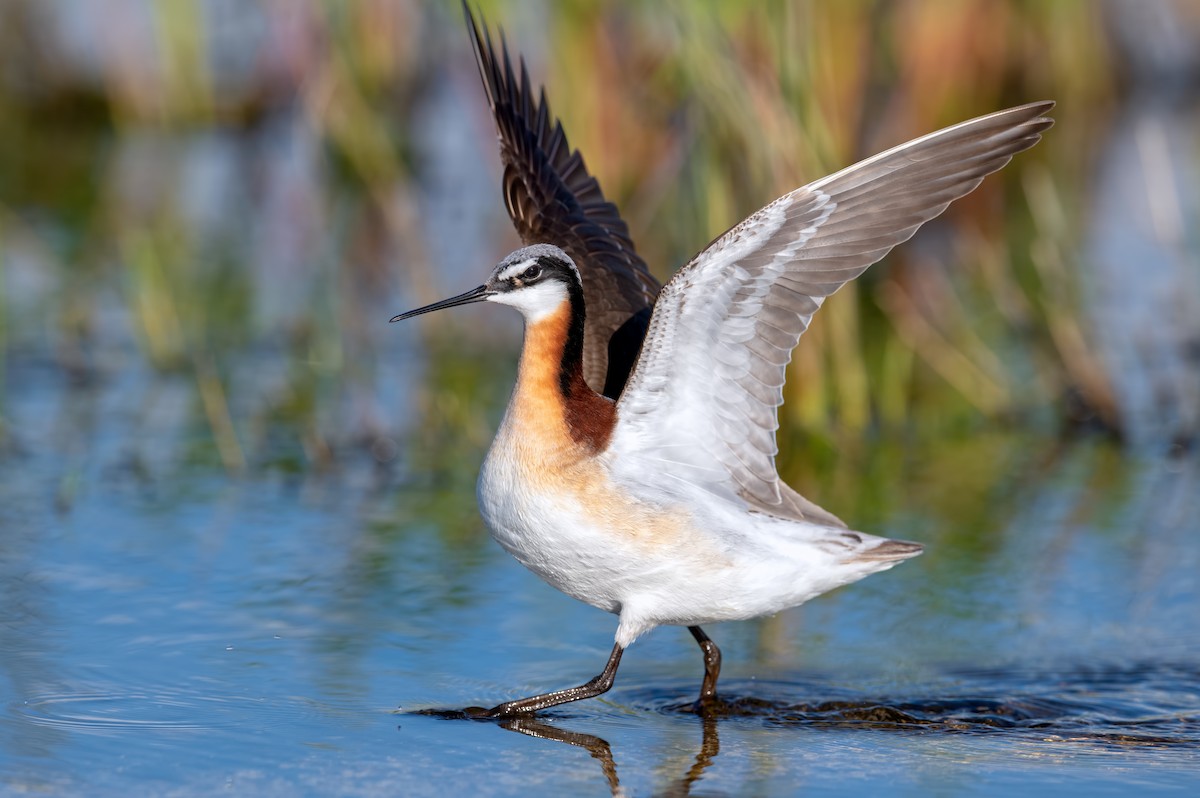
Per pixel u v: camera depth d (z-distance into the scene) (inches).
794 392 555.2
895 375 595.5
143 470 520.4
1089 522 490.6
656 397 353.7
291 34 949.8
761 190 527.2
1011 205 885.2
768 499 361.1
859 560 358.9
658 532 354.9
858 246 337.4
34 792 304.5
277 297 706.2
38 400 585.9
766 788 316.8
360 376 621.3
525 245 412.2
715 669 370.9
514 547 366.3
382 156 818.8
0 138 980.6
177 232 799.7
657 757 333.4
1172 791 315.3
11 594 412.8
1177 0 1138.7
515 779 319.9
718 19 535.2
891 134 823.1
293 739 336.2
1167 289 717.9
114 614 402.9
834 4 705.6
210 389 598.2
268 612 409.4
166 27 991.6
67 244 778.8
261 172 918.4
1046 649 399.5
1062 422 594.6
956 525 488.7
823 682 381.7
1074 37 1042.1
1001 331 680.4
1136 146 984.9
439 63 950.4
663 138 681.6
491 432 565.9
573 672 384.5
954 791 315.0
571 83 671.1
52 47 1028.5
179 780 314.0
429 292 682.8
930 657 396.2
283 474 522.3
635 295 407.8
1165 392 605.3
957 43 859.4
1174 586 438.3
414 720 350.0
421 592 428.8
